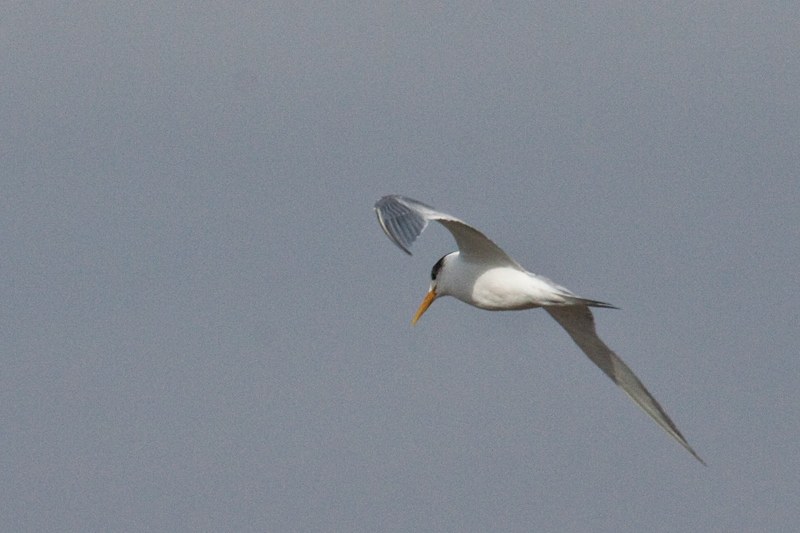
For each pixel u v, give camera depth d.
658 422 16.16
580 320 15.83
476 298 15.27
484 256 15.02
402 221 13.28
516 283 14.84
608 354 16.11
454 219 13.55
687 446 15.81
